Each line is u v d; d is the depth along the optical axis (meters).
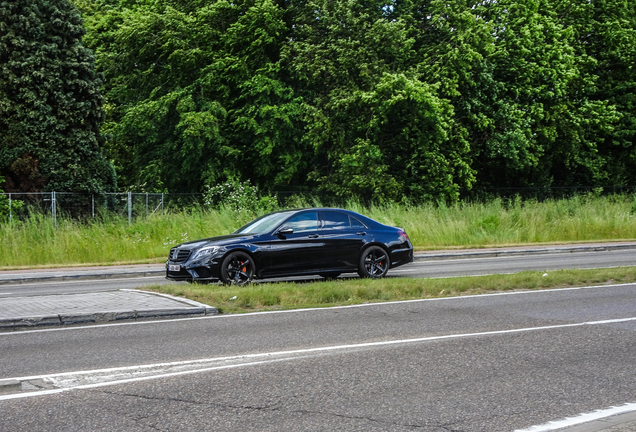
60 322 8.82
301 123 38.34
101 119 36.31
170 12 38.72
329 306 10.07
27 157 33.22
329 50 36.53
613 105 43.31
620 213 30.48
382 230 14.49
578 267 16.80
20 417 4.94
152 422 4.80
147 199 30.91
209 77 37.38
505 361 6.61
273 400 5.33
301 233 13.58
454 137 37.12
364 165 35.53
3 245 20.72
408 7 38.97
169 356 6.90
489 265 18.05
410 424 4.74
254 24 37.78
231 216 25.11
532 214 29.06
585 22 43.91
